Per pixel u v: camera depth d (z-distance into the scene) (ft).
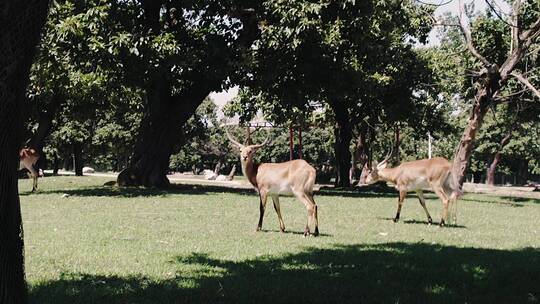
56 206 53.36
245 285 22.98
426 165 48.24
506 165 229.04
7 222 15.17
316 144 209.97
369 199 74.28
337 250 32.53
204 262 27.96
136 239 34.58
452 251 33.40
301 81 80.84
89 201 58.49
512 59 75.92
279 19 72.28
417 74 110.32
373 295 22.09
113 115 165.99
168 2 77.56
